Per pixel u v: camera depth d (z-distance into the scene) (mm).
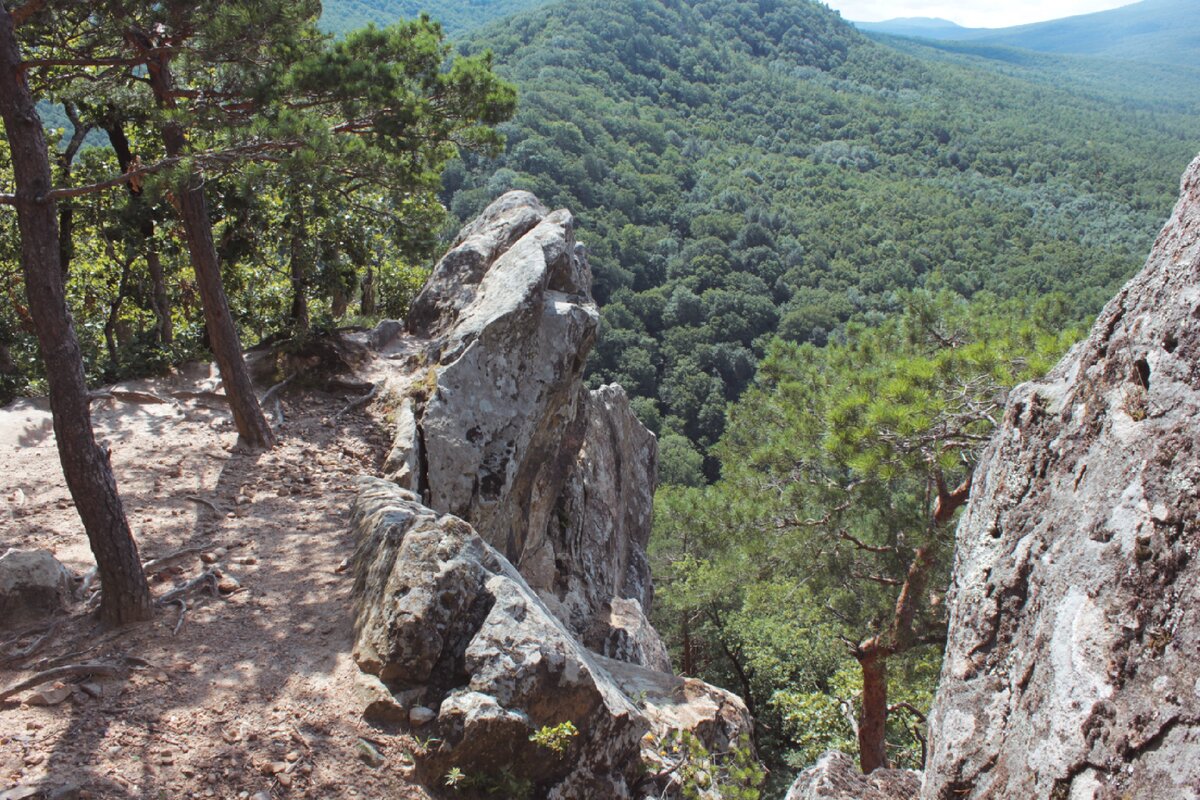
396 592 6562
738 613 20922
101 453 6703
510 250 12789
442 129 10578
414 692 6242
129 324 21984
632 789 6766
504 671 6160
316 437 11414
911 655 11812
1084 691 3107
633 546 16906
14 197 6258
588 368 62969
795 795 5211
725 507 12953
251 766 5551
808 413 12664
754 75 173375
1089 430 3936
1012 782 3330
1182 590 2949
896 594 12203
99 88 10625
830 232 93750
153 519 8961
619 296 71250
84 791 5102
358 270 18016
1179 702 2738
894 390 10586
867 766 12180
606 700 6621
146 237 15109
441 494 10492
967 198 113688
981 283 75625
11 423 11273
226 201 14414
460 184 82250
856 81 199250
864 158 137875
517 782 5992
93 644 6613
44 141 6395
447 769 5836
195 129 9492
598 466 15352
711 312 69375
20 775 5172
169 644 6703
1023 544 4059
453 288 13828
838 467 12031
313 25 11000
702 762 7270
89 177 14742
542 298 11734
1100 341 4180
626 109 129000
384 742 5930
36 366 15398
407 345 13547
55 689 5961
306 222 15867
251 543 8586
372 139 10438
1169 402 3424
